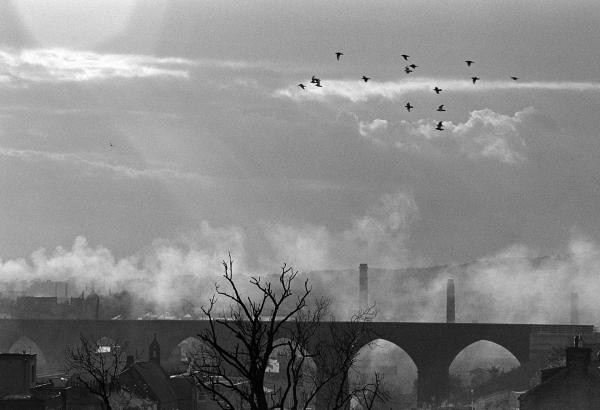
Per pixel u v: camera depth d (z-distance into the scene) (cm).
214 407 18612
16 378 16350
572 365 15175
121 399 16250
